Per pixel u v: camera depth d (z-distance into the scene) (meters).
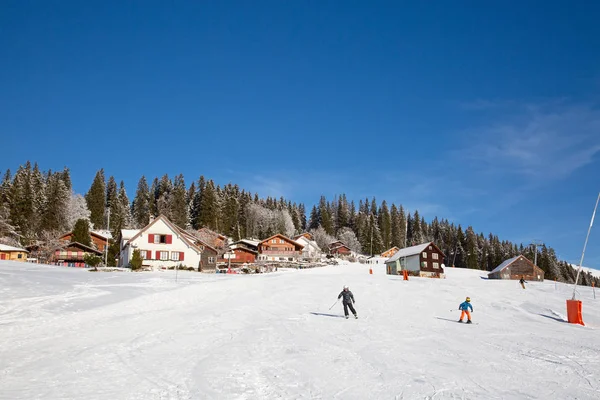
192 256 68.88
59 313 21.86
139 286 34.59
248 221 141.25
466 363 13.90
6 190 91.81
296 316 24.25
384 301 32.62
